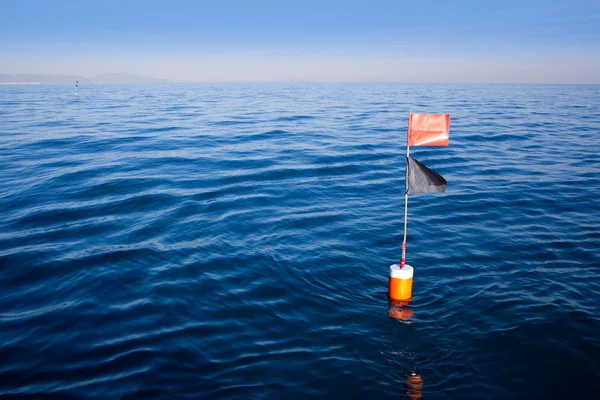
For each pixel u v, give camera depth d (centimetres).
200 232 833
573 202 1045
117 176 1212
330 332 523
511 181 1238
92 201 1003
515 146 1770
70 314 554
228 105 3803
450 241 816
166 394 413
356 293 623
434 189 580
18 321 539
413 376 446
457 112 3059
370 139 1889
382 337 513
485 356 477
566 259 730
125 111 3131
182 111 3156
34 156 1472
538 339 506
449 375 448
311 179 1235
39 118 2577
